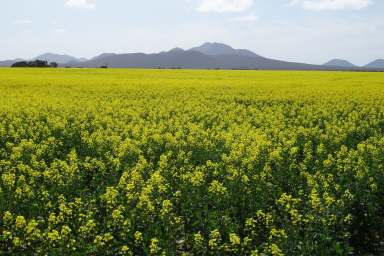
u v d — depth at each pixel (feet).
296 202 34.12
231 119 77.10
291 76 183.01
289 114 84.89
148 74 189.67
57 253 27.40
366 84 138.82
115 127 66.95
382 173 40.86
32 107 82.84
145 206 33.50
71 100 96.68
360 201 34.86
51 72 195.93
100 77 166.50
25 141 53.72
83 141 57.57
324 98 101.71
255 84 137.18
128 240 29.73
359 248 33.71
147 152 51.67
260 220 32.65
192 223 33.73
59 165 45.03
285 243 28.84
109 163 46.29
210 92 116.06
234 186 38.24
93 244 29.25
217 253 28.76
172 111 85.97
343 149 50.57
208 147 53.78
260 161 47.75
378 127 72.08
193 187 38.29
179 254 31.35
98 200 37.88
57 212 35.42
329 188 37.99
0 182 40.73
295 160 48.93
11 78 151.64
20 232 30.12
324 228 29.91
